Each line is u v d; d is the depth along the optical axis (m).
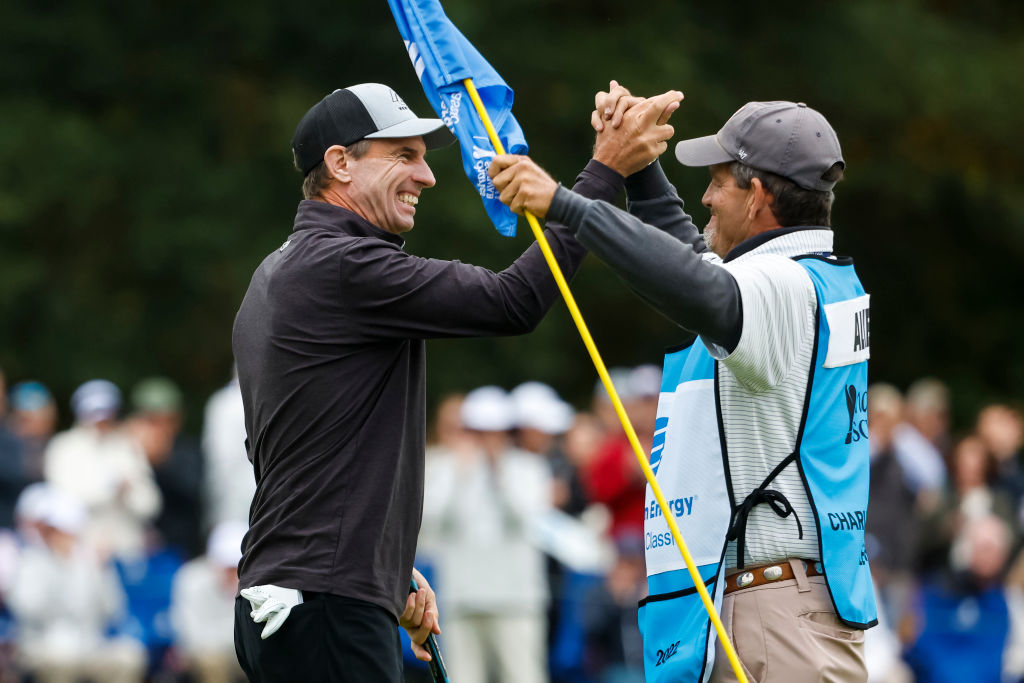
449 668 30.16
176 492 35.53
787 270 13.16
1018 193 67.75
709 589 13.27
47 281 57.09
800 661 13.02
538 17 60.09
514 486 30.31
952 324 70.00
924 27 67.81
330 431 13.59
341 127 14.23
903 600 34.09
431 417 55.62
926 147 67.31
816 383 13.35
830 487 13.38
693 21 63.62
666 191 15.50
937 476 39.78
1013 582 34.78
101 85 59.00
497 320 13.48
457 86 14.27
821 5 65.94
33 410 37.12
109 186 56.81
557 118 58.06
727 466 13.31
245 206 57.28
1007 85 66.94
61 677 30.69
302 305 13.69
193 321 57.72
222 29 59.81
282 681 13.45
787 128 13.72
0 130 56.38
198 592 31.12
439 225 55.56
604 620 31.20
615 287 60.66
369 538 13.52
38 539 31.20
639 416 32.94
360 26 59.38
